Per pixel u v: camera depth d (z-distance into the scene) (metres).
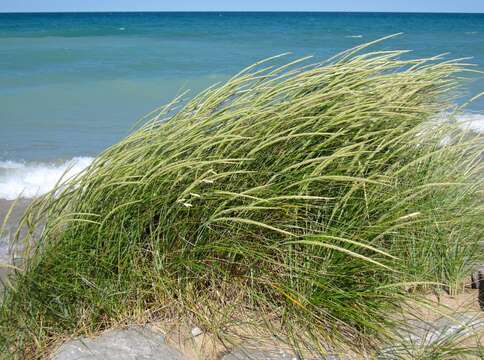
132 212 3.10
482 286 3.38
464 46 33.59
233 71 21.34
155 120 3.42
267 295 3.09
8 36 40.53
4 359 2.83
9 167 9.04
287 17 117.31
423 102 3.72
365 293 2.90
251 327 2.98
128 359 2.71
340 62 3.54
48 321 3.04
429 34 48.12
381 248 3.03
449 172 3.70
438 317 3.05
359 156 3.20
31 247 3.30
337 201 3.12
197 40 38.50
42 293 3.05
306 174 3.12
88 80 18.75
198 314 2.97
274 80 3.34
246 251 2.97
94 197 3.14
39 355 2.88
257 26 64.56
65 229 3.19
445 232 3.47
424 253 3.39
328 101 3.16
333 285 2.94
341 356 2.75
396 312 3.01
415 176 3.48
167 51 29.44
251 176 3.06
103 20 87.19
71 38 39.00
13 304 3.08
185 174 2.96
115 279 3.09
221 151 3.16
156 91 16.94
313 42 37.06
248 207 2.78
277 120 3.13
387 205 3.16
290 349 2.83
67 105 14.55
